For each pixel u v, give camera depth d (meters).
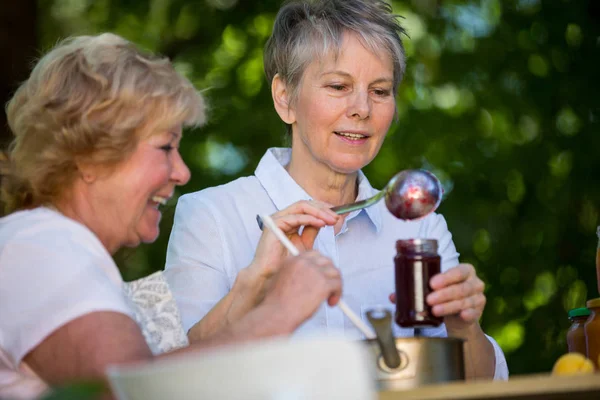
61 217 2.48
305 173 3.62
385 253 3.64
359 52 3.44
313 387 1.60
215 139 7.50
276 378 1.61
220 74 7.75
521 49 7.51
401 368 2.45
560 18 7.49
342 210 2.98
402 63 3.56
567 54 7.45
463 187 7.32
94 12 8.08
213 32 7.92
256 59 7.77
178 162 2.68
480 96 7.48
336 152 3.47
